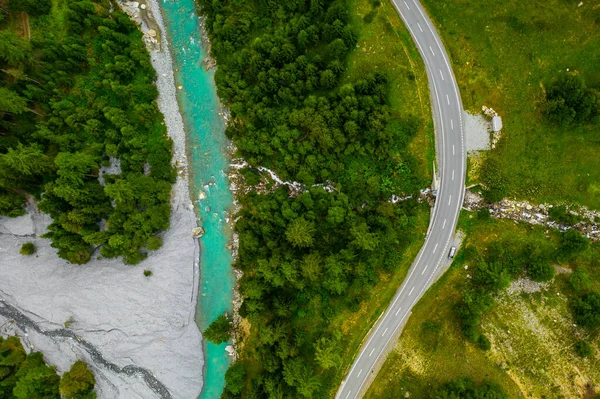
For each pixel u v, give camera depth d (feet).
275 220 222.89
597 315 193.67
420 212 220.64
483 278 205.26
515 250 212.23
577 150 206.39
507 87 209.15
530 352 204.33
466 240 217.15
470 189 217.77
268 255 222.89
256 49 227.61
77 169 224.53
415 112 216.95
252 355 226.79
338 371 216.54
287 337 211.82
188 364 236.02
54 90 233.76
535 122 208.03
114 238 224.74
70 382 219.41
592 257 207.00
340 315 219.61
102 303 238.48
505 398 194.49
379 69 219.41
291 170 233.14
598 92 191.93
